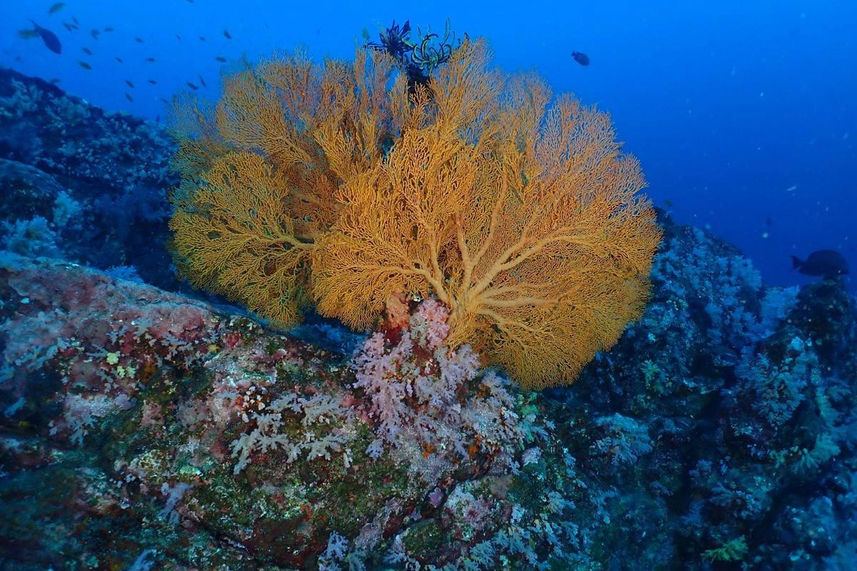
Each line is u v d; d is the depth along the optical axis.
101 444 3.62
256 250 4.84
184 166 5.71
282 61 4.92
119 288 4.11
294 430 3.73
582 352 4.94
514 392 5.36
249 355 4.04
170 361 4.01
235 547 3.40
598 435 5.57
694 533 5.43
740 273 9.16
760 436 5.66
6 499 3.02
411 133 3.71
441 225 4.22
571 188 4.30
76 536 3.02
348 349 5.05
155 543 3.20
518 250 4.52
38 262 3.99
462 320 4.41
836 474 5.65
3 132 8.62
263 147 4.95
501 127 4.69
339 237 3.94
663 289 7.75
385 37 5.41
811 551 5.10
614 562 4.85
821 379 6.13
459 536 4.20
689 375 6.88
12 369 3.65
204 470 3.47
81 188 8.59
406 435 4.06
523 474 4.69
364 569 3.74
